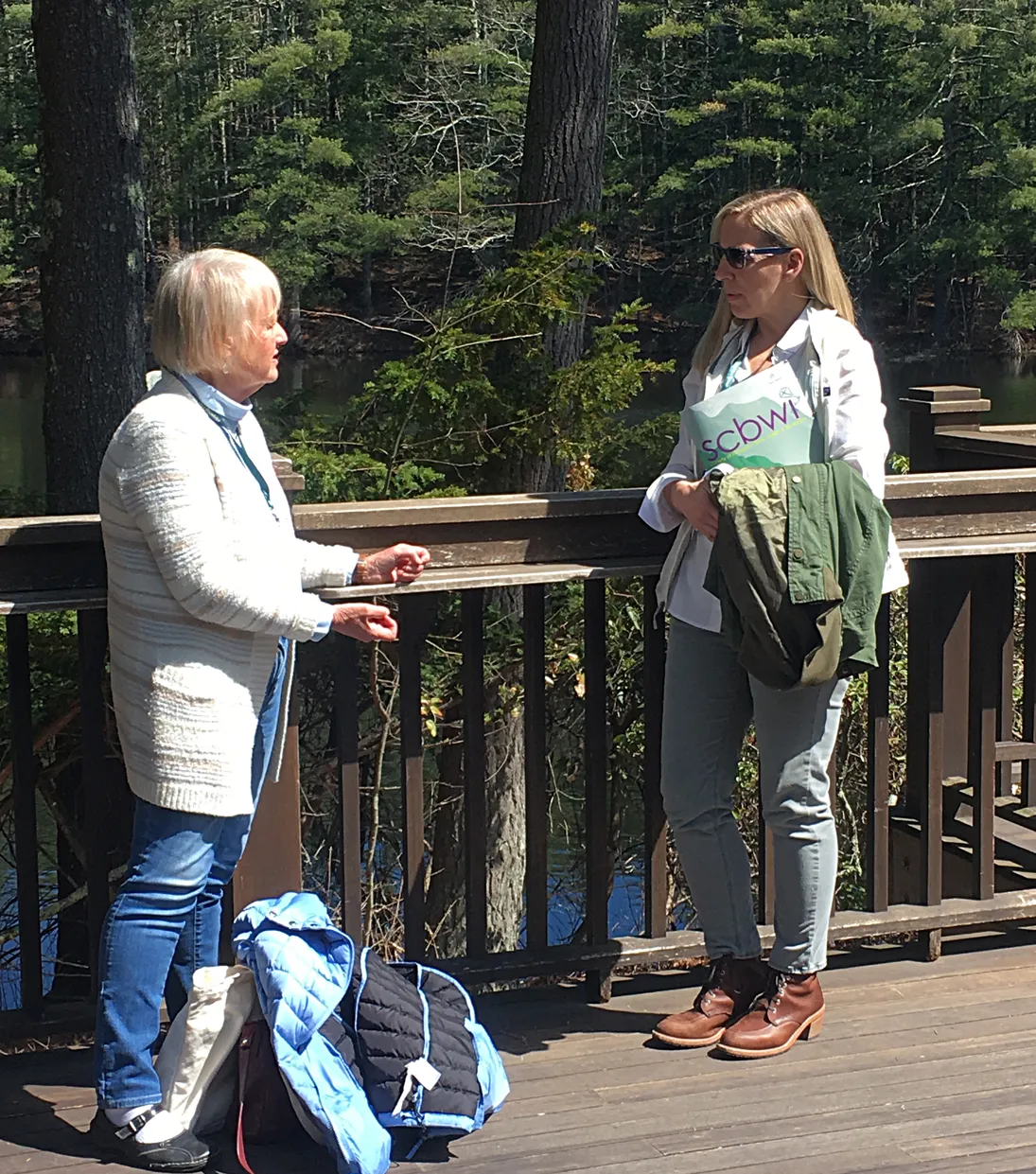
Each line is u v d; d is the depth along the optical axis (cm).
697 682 283
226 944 283
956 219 4272
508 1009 308
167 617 232
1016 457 397
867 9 4222
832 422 265
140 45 4284
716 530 262
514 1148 251
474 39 3384
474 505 283
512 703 555
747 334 281
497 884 627
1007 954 333
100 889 286
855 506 257
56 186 646
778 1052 284
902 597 587
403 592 273
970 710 334
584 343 648
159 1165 243
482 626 299
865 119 4250
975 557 329
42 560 264
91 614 273
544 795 309
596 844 311
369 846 523
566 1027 300
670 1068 281
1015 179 4209
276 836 281
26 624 272
